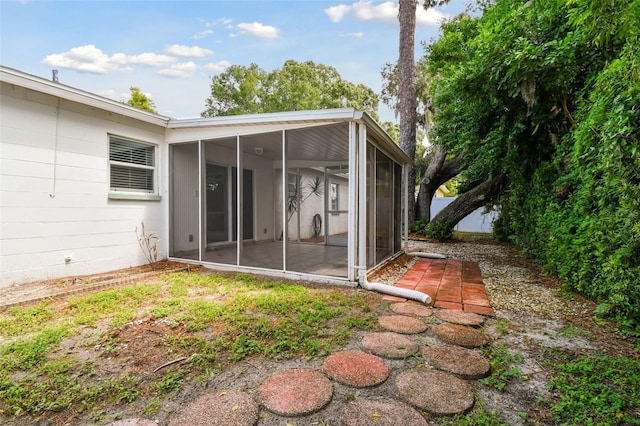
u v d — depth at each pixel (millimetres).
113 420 1711
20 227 4277
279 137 6082
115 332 2797
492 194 10508
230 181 8258
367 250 5074
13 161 4207
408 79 11773
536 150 6121
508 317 3342
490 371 2219
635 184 2887
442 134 9156
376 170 5609
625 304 2982
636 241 2908
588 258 3611
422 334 2879
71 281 4500
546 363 2344
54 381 2037
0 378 2045
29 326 2936
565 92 4695
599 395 1917
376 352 2506
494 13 5797
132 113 5504
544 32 4387
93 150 5117
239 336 2691
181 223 6730
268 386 2031
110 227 5359
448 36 10023
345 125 4902
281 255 7020
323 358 2410
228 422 1692
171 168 6336
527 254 6844
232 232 8383
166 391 1965
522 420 1729
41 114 4480
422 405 1847
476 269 5934
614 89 2934
